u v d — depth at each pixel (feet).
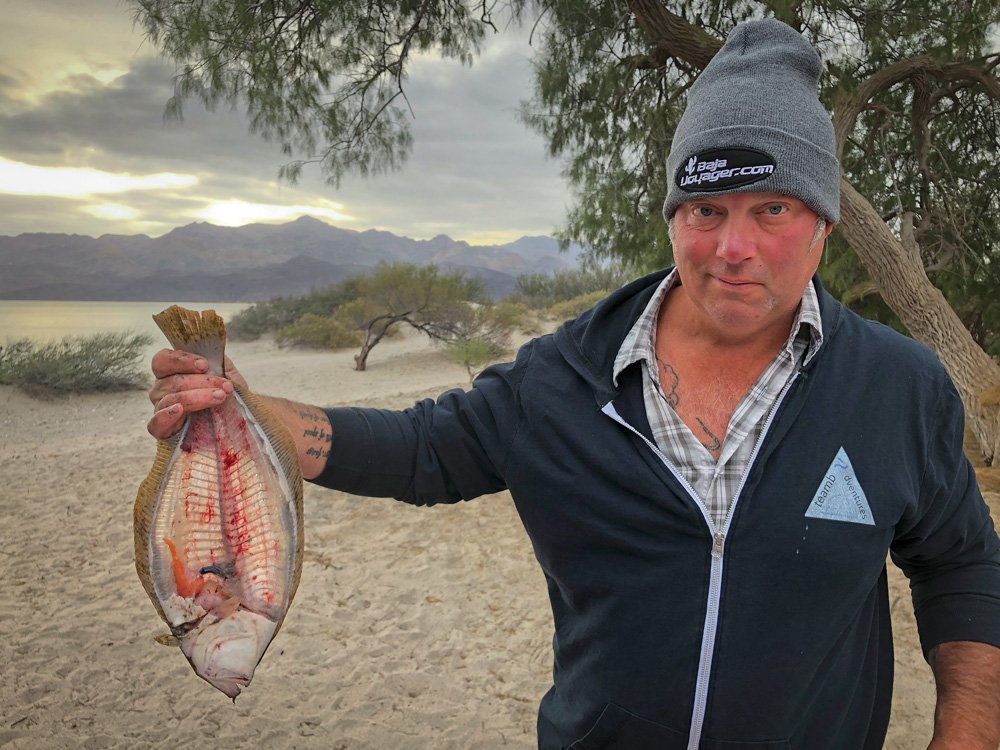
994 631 4.38
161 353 4.32
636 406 4.35
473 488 5.00
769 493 3.98
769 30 4.22
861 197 25.22
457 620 16.11
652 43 28.43
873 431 4.08
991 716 4.21
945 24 26.78
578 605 4.46
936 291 24.66
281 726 12.66
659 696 4.10
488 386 4.88
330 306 102.37
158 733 12.53
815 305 4.25
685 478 4.16
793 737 4.14
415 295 73.41
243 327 97.60
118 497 25.89
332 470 4.79
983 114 32.30
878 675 4.62
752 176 3.81
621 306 4.70
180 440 4.23
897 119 31.89
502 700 13.28
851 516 3.94
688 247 4.10
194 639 3.99
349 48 26.18
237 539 4.19
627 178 31.32
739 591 3.97
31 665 14.61
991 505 19.45
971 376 24.00
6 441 42.86
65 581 18.63
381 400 48.34
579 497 4.29
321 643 15.30
